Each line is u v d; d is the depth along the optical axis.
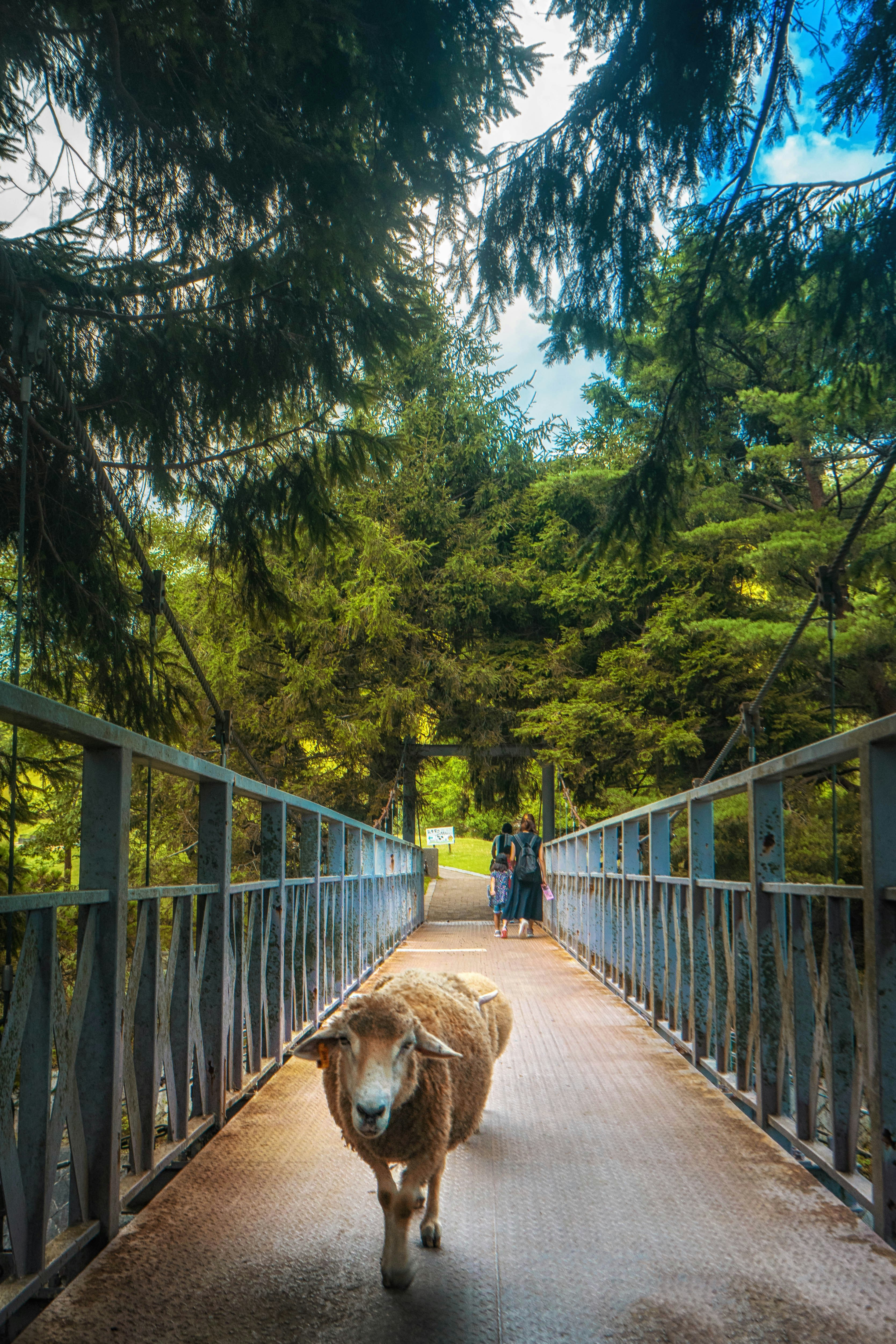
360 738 20.81
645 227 4.76
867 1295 2.64
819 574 6.98
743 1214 3.24
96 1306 2.60
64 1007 2.77
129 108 4.70
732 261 5.04
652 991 6.81
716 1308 2.58
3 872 6.95
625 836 8.31
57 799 11.67
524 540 23.33
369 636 20.58
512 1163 3.81
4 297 4.72
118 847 3.04
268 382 6.18
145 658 7.35
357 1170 3.70
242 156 4.84
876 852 2.87
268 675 21.45
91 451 5.89
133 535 6.42
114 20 4.17
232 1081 4.59
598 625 21.33
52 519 6.69
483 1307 2.60
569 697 21.50
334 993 7.52
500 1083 5.18
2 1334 2.51
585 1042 6.32
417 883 18.31
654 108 4.37
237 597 7.73
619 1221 3.20
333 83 4.34
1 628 7.15
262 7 3.91
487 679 21.67
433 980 3.46
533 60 4.31
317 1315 2.56
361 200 4.85
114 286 5.67
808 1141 3.74
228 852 4.39
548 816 22.98
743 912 4.69
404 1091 2.62
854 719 18.23
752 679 18.47
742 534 15.01
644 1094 4.92
